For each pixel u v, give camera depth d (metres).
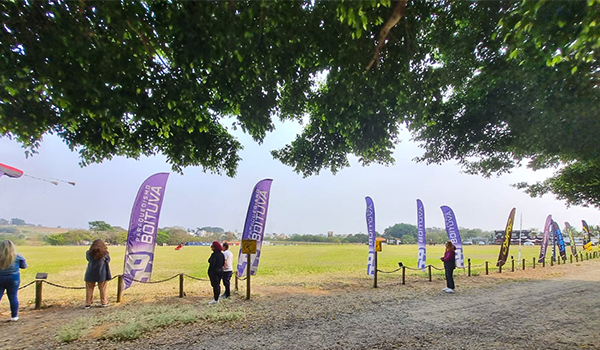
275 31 5.62
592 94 6.98
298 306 8.55
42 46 4.89
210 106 9.49
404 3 5.48
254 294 10.37
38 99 6.03
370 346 5.54
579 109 7.38
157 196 9.86
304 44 6.35
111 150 9.60
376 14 5.75
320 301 9.22
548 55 5.47
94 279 8.49
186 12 4.91
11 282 7.19
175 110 6.74
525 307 8.59
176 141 10.37
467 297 9.98
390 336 6.07
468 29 7.90
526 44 5.36
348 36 5.98
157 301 9.35
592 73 6.69
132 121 8.56
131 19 4.71
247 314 7.66
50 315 7.73
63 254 36.72
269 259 28.55
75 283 14.02
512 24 4.97
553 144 8.73
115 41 5.41
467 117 10.24
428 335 6.13
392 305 8.73
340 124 9.08
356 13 4.39
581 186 17.25
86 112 5.58
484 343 5.68
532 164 12.91
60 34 4.82
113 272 18.44
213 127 11.20
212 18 5.02
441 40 8.12
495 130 10.17
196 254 38.19
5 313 7.98
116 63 5.25
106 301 8.74
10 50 5.03
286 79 7.08
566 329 6.55
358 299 9.53
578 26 4.63
